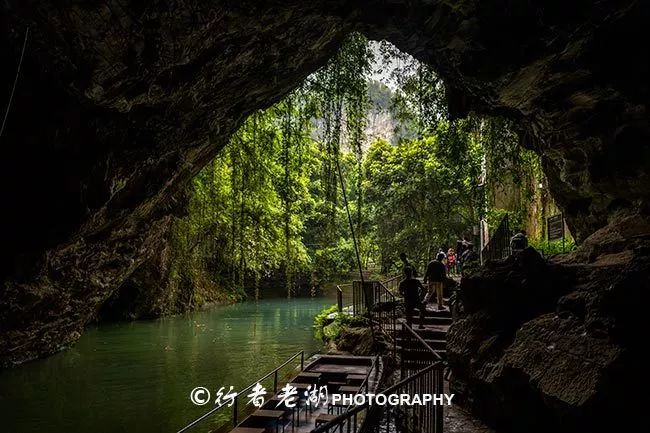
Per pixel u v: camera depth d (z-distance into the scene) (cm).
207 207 1686
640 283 457
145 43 656
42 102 784
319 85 1120
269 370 1295
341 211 2191
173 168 1169
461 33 780
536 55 753
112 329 2042
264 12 719
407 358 824
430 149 2178
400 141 1343
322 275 2831
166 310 2425
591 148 866
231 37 752
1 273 1063
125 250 1456
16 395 1077
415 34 854
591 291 521
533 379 513
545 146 1004
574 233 1129
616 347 445
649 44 659
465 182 1639
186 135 1054
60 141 842
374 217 2572
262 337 1845
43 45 663
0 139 831
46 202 938
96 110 821
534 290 644
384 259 2697
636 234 752
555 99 840
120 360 1434
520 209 1469
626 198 846
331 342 1477
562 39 711
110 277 1498
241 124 1218
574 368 471
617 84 717
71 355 1504
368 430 584
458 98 1068
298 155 1335
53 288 1258
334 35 931
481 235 2036
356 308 1717
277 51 867
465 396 691
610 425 430
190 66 778
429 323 1230
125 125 887
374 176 2619
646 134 752
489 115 1087
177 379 1209
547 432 520
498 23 733
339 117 1117
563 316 542
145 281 2303
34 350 1408
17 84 744
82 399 1046
